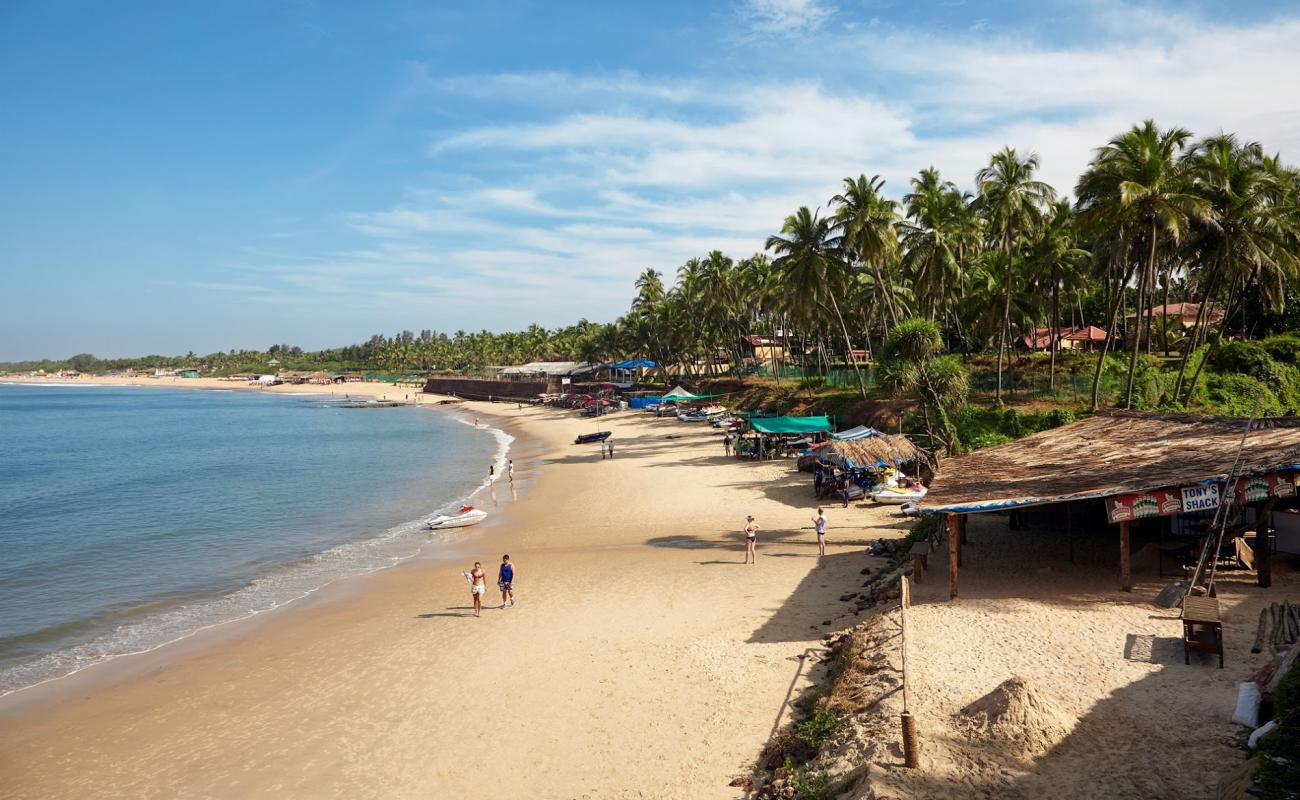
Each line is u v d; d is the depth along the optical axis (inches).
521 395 5659.5
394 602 993.5
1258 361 1968.5
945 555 936.3
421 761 580.4
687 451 2381.9
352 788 549.6
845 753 475.5
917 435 1736.0
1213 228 1567.4
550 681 705.6
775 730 570.3
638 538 1285.7
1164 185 1423.5
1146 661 549.0
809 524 1309.1
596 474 2062.0
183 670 794.2
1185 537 821.9
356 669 772.6
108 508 1819.6
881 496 1419.8
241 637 888.3
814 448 1813.5
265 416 5260.8
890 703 522.6
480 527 1475.1
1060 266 2091.5
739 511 1455.5
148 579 1162.0
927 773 423.2
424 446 3100.4
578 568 1098.1
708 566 1059.9
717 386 3698.3
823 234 2289.6
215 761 601.3
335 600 1019.3
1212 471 700.0
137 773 589.3
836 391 2652.6
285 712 683.4
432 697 693.3
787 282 2440.9
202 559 1285.7
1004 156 1910.7
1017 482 843.4
